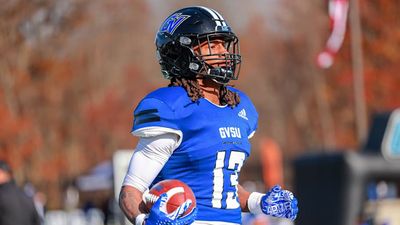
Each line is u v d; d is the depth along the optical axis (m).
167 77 12.72
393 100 70.56
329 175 18.53
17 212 25.56
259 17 139.00
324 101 94.31
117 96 106.75
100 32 74.56
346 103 87.06
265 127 144.00
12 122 67.38
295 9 100.81
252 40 140.50
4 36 53.78
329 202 18.56
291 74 119.19
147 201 11.52
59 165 84.38
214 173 12.08
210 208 12.02
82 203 79.94
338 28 47.88
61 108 85.19
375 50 68.38
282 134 141.00
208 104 12.18
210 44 12.28
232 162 12.21
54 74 70.06
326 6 60.53
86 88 95.44
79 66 89.56
